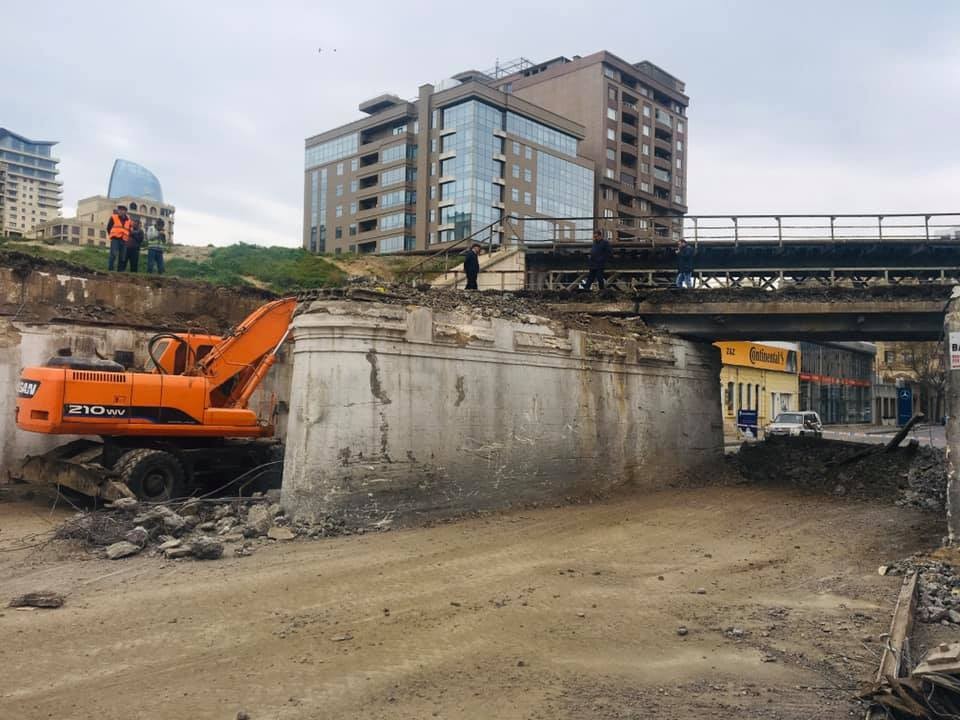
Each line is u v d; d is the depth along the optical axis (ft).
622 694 21.26
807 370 181.47
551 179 308.40
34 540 40.19
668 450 69.46
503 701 20.65
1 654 23.57
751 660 24.08
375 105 334.44
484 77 354.54
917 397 217.97
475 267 72.23
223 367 52.95
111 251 75.10
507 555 38.50
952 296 38.63
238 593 30.42
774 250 88.02
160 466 48.57
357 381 44.83
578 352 59.82
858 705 20.63
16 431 56.34
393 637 25.61
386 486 45.42
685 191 369.71
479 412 51.34
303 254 109.91
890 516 53.78
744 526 48.98
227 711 19.70
